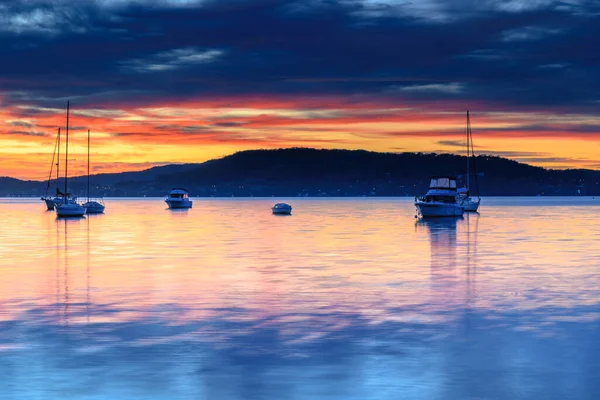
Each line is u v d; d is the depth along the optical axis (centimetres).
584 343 2255
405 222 11412
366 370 1930
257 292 3338
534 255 5297
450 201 12700
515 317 2694
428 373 1900
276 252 5594
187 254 5422
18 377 1864
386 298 3153
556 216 14262
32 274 4066
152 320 2633
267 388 1766
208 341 2283
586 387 1767
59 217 13500
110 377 1862
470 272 4141
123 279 3828
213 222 11738
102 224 10938
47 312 2798
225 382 1817
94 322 2597
